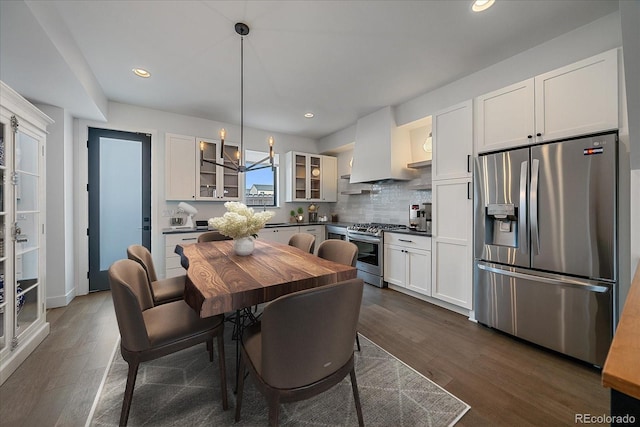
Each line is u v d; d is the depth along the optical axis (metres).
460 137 2.67
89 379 1.72
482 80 2.75
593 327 1.81
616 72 1.76
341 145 4.88
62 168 2.98
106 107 3.36
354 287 1.14
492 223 2.40
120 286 1.26
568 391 1.61
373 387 1.66
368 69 2.74
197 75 2.84
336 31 2.16
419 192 3.85
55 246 2.95
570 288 1.91
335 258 2.20
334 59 2.56
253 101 3.54
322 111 3.92
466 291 2.63
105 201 3.53
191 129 4.10
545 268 2.02
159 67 2.67
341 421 1.41
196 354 2.05
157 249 3.83
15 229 1.88
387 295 3.35
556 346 1.97
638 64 1.52
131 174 3.69
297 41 2.28
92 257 3.45
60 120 2.97
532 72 2.39
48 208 2.92
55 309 2.89
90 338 2.25
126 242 3.66
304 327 1.04
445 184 2.82
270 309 1.00
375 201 4.60
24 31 1.71
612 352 0.58
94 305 3.01
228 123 4.44
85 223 3.37
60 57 2.00
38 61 2.04
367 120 4.05
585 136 1.91
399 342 2.20
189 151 3.92
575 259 1.88
